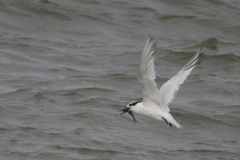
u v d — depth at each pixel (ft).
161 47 71.87
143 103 32.71
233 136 43.83
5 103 48.03
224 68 64.28
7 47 67.87
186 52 69.05
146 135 42.98
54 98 50.39
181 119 47.16
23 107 47.29
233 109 50.03
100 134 42.04
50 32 75.20
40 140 39.88
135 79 58.70
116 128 43.96
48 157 36.78
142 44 73.97
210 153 39.34
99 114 46.55
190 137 43.29
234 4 91.97
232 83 58.29
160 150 39.47
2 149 37.68
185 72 32.89
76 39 73.77
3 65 61.16
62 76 58.90
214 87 56.59
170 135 43.57
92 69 62.28
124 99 51.57
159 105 32.22
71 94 52.11
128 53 69.10
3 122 43.27
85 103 49.52
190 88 56.34
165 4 89.40
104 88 54.70
